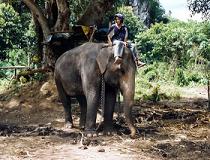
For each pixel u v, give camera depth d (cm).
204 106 1560
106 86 960
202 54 3077
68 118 1080
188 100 1802
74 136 947
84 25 1555
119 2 2153
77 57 1006
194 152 802
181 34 3112
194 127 1080
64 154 775
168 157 763
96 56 948
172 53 3111
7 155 771
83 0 1981
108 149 814
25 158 747
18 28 2594
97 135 941
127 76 904
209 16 2323
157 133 991
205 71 2800
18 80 1631
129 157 755
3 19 2559
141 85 2183
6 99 1457
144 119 1192
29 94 1455
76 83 1016
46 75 1548
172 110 1395
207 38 3412
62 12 1529
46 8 1650
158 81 2703
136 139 905
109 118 970
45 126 1108
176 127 1078
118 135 947
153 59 3256
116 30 937
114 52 901
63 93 1081
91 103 941
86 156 758
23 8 2305
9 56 2661
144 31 3906
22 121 1227
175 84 2628
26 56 2602
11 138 931
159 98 1764
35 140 907
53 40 1512
